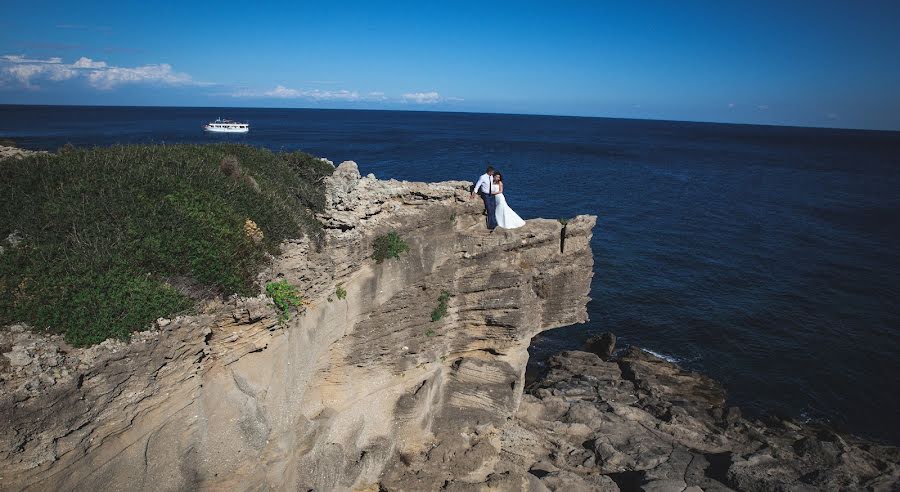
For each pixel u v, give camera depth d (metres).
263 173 19.84
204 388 12.78
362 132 192.75
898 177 123.12
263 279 14.34
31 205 12.88
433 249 20.69
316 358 16.73
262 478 14.22
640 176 107.06
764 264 53.41
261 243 14.89
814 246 60.19
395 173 87.12
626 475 22.83
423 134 196.38
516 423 25.11
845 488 22.03
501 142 172.12
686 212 74.31
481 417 22.81
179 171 16.08
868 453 24.94
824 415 30.23
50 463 9.86
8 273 10.97
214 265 13.12
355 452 19.03
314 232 17.17
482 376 23.09
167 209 13.84
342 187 19.16
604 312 41.62
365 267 18.67
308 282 16.00
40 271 11.22
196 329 12.05
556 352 35.81
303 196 19.52
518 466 21.66
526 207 71.81
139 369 10.98
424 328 21.25
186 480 12.62
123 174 14.88
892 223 72.44
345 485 18.25
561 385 29.72
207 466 13.04
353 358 18.91
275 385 14.63
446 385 23.00
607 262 52.12
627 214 71.25
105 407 10.56
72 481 10.27
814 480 22.45
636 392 29.77
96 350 10.36
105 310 10.89
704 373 34.00
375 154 115.00
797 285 48.19
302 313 15.76
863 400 31.77
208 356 12.84
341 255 17.31
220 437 13.22
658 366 33.53
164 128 153.50
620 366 33.56
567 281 24.94
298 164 23.59
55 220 12.51
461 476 20.36
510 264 23.02
